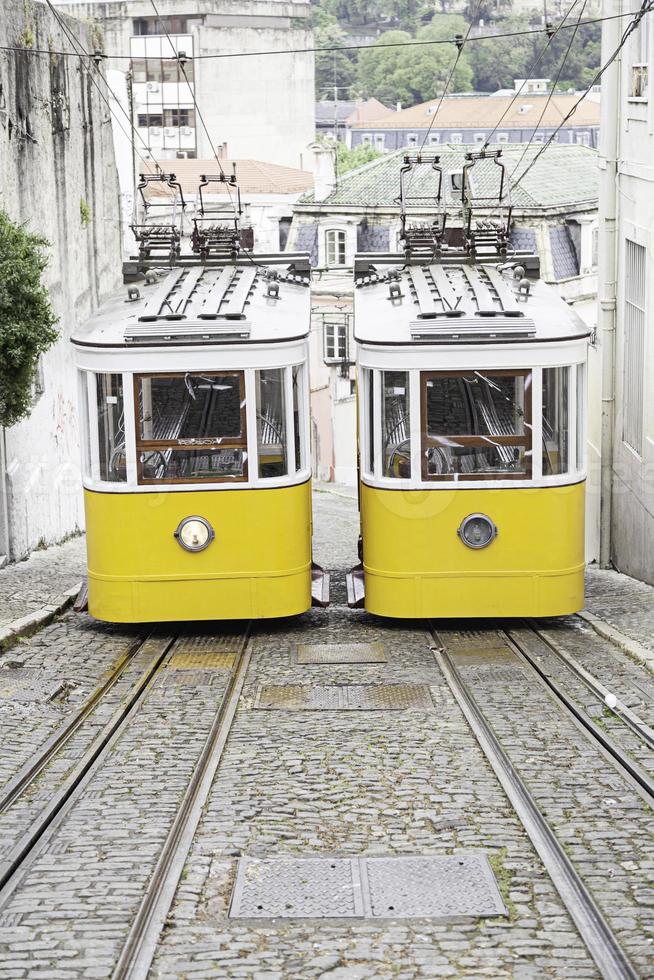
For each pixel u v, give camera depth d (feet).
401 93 288.51
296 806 29.60
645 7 54.85
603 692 38.83
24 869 25.99
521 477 46.50
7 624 47.65
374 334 46.70
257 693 40.19
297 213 167.84
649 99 58.70
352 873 25.72
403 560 47.09
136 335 45.47
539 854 26.45
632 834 27.48
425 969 21.70
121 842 27.43
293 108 262.88
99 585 47.11
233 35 258.78
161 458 46.29
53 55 77.41
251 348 45.80
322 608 52.65
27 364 49.52
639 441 61.98
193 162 199.62
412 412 46.26
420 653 45.47
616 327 65.82
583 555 47.91
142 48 260.21
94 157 88.63
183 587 46.78
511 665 43.24
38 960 22.03
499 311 46.75
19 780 31.09
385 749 33.86
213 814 29.14
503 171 56.95
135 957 22.11
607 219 65.67
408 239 55.16
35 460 71.92
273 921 23.67
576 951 22.31
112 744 34.68
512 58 254.06
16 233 49.85
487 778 31.35
